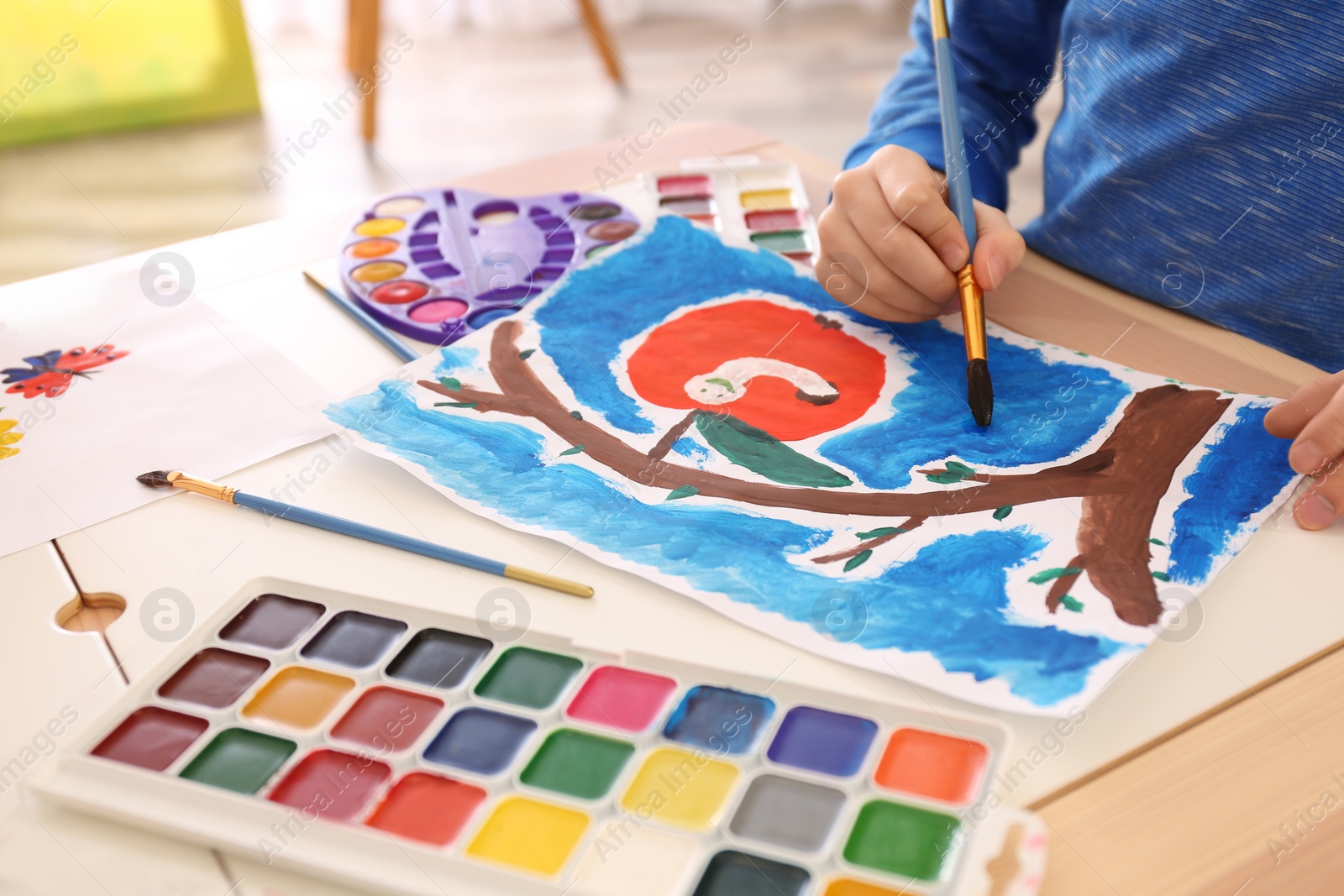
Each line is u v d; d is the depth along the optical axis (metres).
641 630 0.45
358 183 2.32
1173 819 0.36
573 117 2.64
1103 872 0.35
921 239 0.64
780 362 0.63
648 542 0.49
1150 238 0.73
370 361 0.65
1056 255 0.78
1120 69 0.75
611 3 3.36
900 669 0.42
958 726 0.39
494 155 2.43
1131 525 0.50
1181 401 0.59
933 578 0.47
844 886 0.34
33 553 0.50
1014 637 0.43
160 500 0.53
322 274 0.74
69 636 0.45
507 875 0.34
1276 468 0.53
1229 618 0.44
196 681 0.42
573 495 0.52
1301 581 0.46
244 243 0.79
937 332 0.67
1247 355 0.65
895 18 3.32
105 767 0.38
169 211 2.22
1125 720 0.40
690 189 0.84
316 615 0.46
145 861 0.36
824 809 0.37
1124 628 0.43
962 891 0.33
